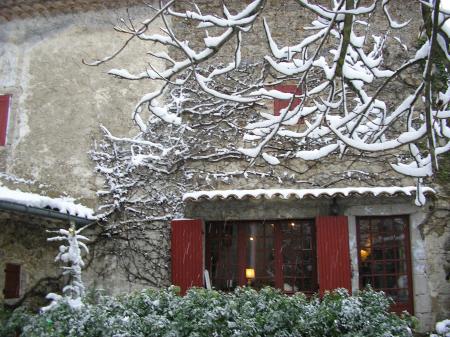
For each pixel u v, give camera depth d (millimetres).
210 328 5988
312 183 9062
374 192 8367
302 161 9172
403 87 9234
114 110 9891
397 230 8883
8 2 10273
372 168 9031
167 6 4863
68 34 10289
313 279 8828
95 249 9406
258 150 5430
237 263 9094
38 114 10102
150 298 6754
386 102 9219
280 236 9086
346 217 8680
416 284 8523
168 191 9422
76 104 10023
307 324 6246
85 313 6188
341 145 6094
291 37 9664
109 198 9562
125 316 6258
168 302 6668
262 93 5785
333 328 6250
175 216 9289
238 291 7051
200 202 9156
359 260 8766
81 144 9852
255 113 9469
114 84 9961
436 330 7828
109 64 10047
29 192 9797
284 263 8984
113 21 10172
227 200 8969
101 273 9312
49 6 10273
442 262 8539
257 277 8992
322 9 4699
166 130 9648
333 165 9109
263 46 9695
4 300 8938
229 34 4988
